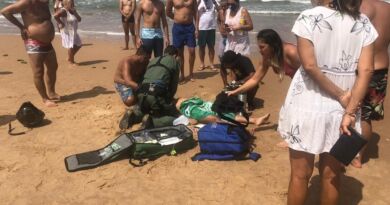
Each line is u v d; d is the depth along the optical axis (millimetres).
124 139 5426
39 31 6871
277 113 6875
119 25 17109
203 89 8172
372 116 4789
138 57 6734
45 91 7266
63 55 11617
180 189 4680
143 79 6562
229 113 5855
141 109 6191
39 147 5672
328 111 3271
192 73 8781
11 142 5816
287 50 4672
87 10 21703
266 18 18375
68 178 4934
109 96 7770
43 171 5082
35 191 4691
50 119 6598
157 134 5656
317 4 3340
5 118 6660
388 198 4523
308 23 3141
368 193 4609
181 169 5090
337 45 3154
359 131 3375
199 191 4637
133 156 5320
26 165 5219
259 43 4777
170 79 6316
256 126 6289
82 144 5754
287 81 8648
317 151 3336
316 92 3283
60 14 9945
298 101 3354
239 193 4586
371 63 3164
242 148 5246
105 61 10820
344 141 3168
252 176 4910
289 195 3641
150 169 5094
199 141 5324
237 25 7906
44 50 7039
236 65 6703
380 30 4430
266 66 5105
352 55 3184
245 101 6691
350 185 4762
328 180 3607
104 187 4750
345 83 3240
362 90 3146
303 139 3355
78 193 4648
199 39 9445
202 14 9297
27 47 6953
